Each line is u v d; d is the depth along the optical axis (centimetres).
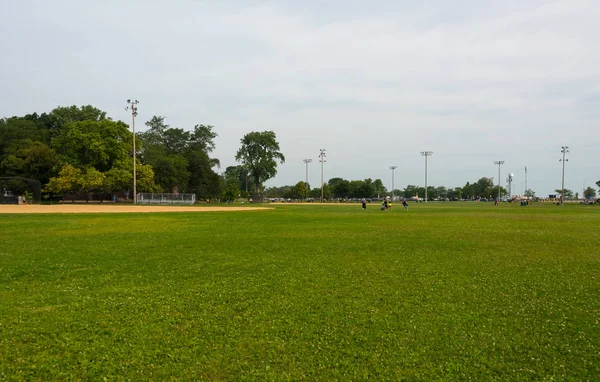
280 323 772
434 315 820
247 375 571
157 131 11656
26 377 558
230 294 970
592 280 1123
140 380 555
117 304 885
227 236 2161
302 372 580
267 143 11775
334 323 772
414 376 571
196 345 669
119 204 7281
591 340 694
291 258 1466
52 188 7394
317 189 18400
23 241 1888
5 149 8619
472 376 572
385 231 2484
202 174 10875
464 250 1675
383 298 939
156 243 1853
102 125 7750
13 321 771
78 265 1312
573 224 3105
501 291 1003
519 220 3606
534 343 683
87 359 615
